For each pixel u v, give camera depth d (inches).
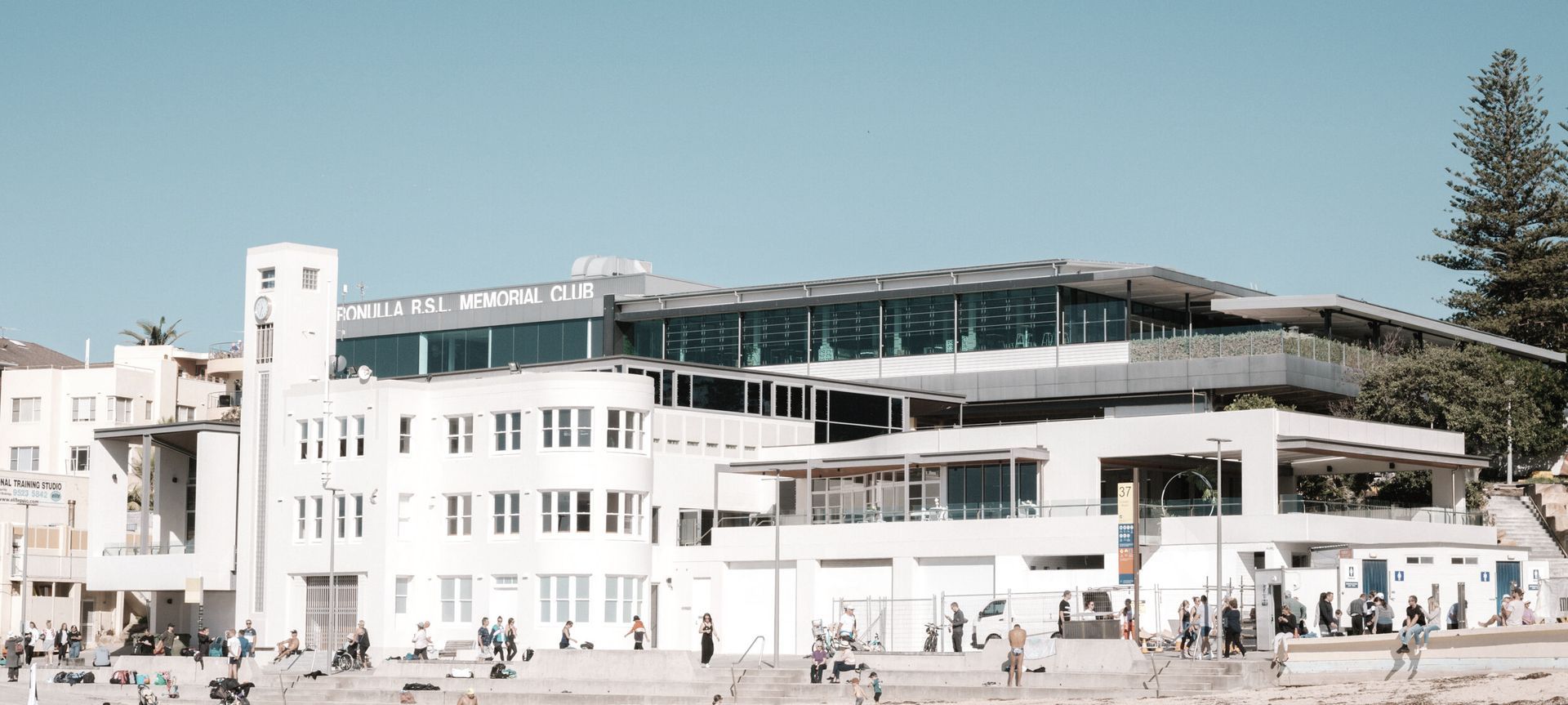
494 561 2997.0
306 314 3316.9
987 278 3833.7
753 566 3041.3
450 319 4411.9
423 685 2415.1
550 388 2967.5
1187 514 2716.5
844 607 2815.0
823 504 3189.0
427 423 3120.1
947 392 3762.3
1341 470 3036.4
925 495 3029.0
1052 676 2027.6
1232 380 3491.6
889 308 3919.8
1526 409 3435.0
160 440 3538.4
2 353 5324.8
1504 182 4148.6
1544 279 4131.4
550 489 2945.4
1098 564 2738.7
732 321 4092.0
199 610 3405.5
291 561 3171.8
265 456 3284.9
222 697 2359.7
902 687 2094.0
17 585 3799.2
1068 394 3668.8
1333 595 2495.1
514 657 2726.4
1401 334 3821.4
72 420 4817.9
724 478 3203.7
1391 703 1694.1
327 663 2731.3
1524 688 1658.5
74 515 3988.7
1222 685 1927.9
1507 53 4143.7
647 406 3011.8
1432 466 2979.8
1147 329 3759.8
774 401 3373.5
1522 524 3132.4
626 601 2947.8
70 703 2586.1
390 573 3043.8
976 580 2810.0
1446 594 2684.5
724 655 2947.8
